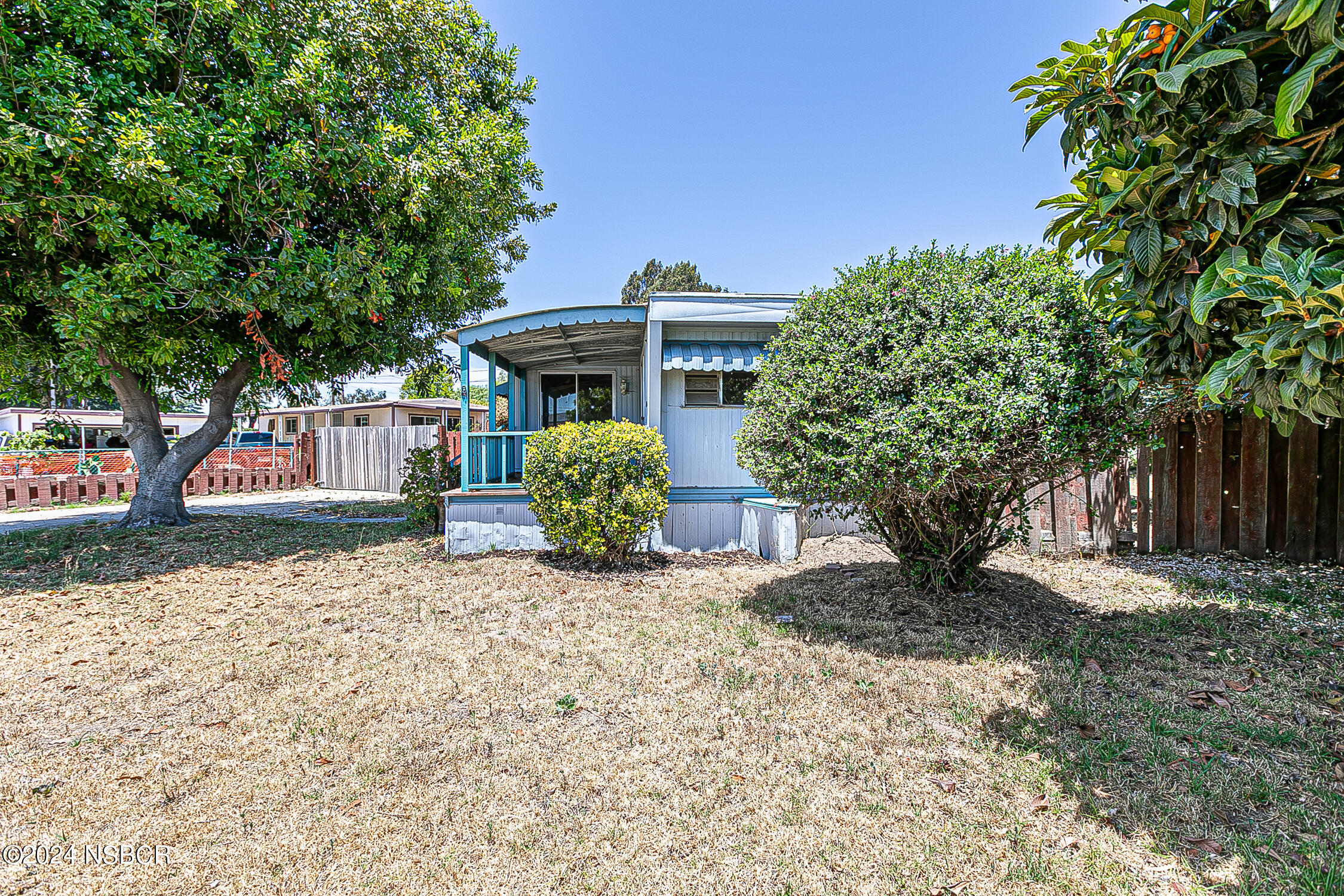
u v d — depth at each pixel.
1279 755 2.71
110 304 6.37
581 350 10.02
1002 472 4.04
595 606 5.22
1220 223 2.30
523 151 11.67
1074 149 2.89
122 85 6.23
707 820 2.38
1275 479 6.11
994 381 3.69
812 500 4.54
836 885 2.05
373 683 3.64
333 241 8.50
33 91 5.55
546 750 2.89
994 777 2.62
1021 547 6.74
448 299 10.52
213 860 2.17
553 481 6.61
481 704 3.36
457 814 2.42
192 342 8.22
